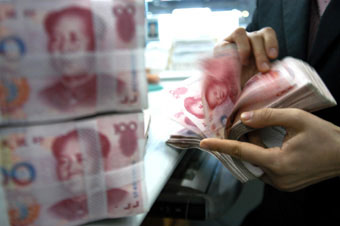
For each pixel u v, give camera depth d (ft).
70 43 0.75
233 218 3.09
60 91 0.79
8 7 0.68
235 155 1.26
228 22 5.11
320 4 2.06
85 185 0.89
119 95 0.86
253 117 1.19
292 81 1.26
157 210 1.89
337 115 1.87
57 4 0.71
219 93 1.45
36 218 0.86
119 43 0.82
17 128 0.78
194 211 1.85
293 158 1.18
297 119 1.15
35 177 0.83
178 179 1.98
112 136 0.89
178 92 1.78
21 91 0.75
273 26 2.32
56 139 0.82
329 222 1.89
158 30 5.41
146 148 1.58
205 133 1.42
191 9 5.10
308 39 2.14
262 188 3.25
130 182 0.94
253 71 1.63
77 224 0.92
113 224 0.95
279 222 2.26
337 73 1.84
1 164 0.79
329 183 1.87
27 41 0.71
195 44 4.87
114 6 0.78
